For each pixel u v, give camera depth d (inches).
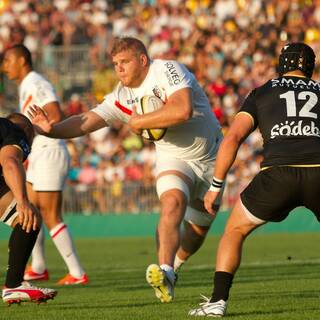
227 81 3353.8
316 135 837.8
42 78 1402.6
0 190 923.4
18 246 916.0
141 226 2802.7
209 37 3572.8
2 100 3518.7
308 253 1945.1
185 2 3722.9
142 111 1048.2
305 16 3555.6
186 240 1152.2
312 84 862.5
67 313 956.6
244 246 2233.0
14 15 3870.6
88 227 2807.6
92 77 3607.3
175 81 1019.9
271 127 842.8
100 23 3804.1
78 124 1067.9
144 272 1567.4
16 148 887.7
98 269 1674.5
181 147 1061.1
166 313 929.5
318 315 887.7
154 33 3690.9
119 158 3139.8
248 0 3627.0
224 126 3186.5
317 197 832.3
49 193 1393.9
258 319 853.2
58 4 3887.8
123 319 887.7
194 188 1090.7
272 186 832.3
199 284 1309.1
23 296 918.4
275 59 3430.1
